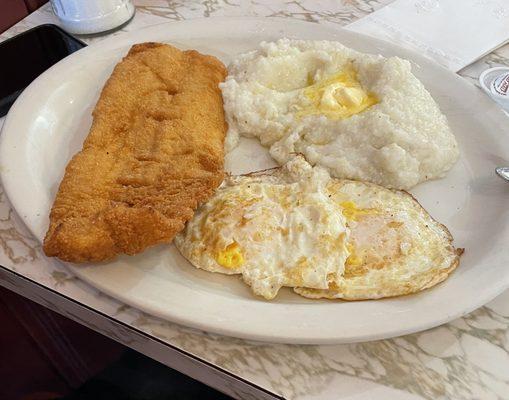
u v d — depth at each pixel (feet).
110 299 0.79
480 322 0.77
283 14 1.35
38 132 1.02
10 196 0.89
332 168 0.98
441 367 0.71
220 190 0.93
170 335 0.75
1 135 0.98
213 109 1.07
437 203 0.95
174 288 0.78
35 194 0.89
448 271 0.79
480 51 1.19
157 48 1.14
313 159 0.99
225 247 0.83
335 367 0.71
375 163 0.97
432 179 0.99
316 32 1.21
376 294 0.77
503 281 0.77
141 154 0.95
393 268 0.81
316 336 0.70
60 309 0.84
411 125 0.98
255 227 0.84
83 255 0.78
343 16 1.33
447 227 0.91
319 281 0.78
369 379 0.70
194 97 1.06
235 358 0.72
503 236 0.85
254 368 0.71
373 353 0.73
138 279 0.79
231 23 1.24
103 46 1.18
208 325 0.72
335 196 0.92
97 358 1.08
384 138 0.97
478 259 0.83
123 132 1.01
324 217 0.84
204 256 0.83
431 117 1.01
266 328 0.71
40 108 1.05
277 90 1.12
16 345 1.10
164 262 0.84
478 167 1.00
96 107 1.03
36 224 0.85
